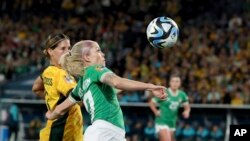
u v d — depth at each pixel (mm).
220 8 56594
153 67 45812
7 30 56719
